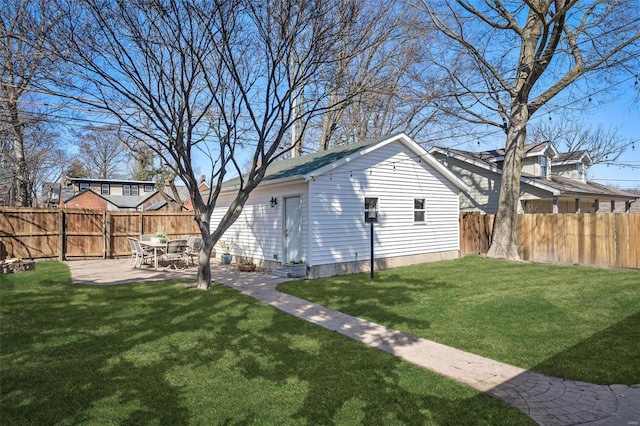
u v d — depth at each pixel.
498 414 3.39
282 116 8.98
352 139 23.17
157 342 5.24
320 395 3.74
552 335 5.52
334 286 9.34
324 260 10.80
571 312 6.64
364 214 11.84
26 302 7.43
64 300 7.62
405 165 13.08
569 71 13.04
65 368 4.35
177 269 12.29
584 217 12.84
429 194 13.97
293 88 8.92
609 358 4.66
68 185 47.47
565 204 21.08
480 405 3.55
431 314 6.71
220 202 15.89
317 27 8.62
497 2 13.22
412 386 3.94
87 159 42.03
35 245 14.13
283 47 8.69
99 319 6.32
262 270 12.23
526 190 18.36
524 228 14.42
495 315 6.56
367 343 5.29
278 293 8.58
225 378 4.11
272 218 12.18
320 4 8.39
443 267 12.31
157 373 4.23
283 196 11.66
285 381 4.05
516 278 10.06
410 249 13.20
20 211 13.83
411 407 3.51
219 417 3.33
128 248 15.95
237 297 8.09
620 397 3.73
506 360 4.65
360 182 11.72
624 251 11.94
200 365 4.46
